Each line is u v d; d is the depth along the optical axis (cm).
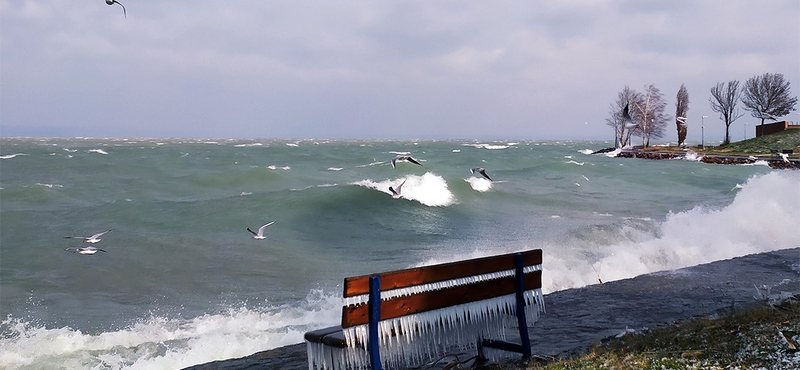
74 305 1167
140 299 1212
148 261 1516
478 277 575
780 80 10662
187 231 1906
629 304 905
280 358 705
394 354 527
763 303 811
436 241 1870
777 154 7962
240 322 1042
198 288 1290
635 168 5797
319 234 1955
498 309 599
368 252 1695
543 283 1262
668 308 874
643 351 588
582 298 951
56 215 2120
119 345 934
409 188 2714
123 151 8125
